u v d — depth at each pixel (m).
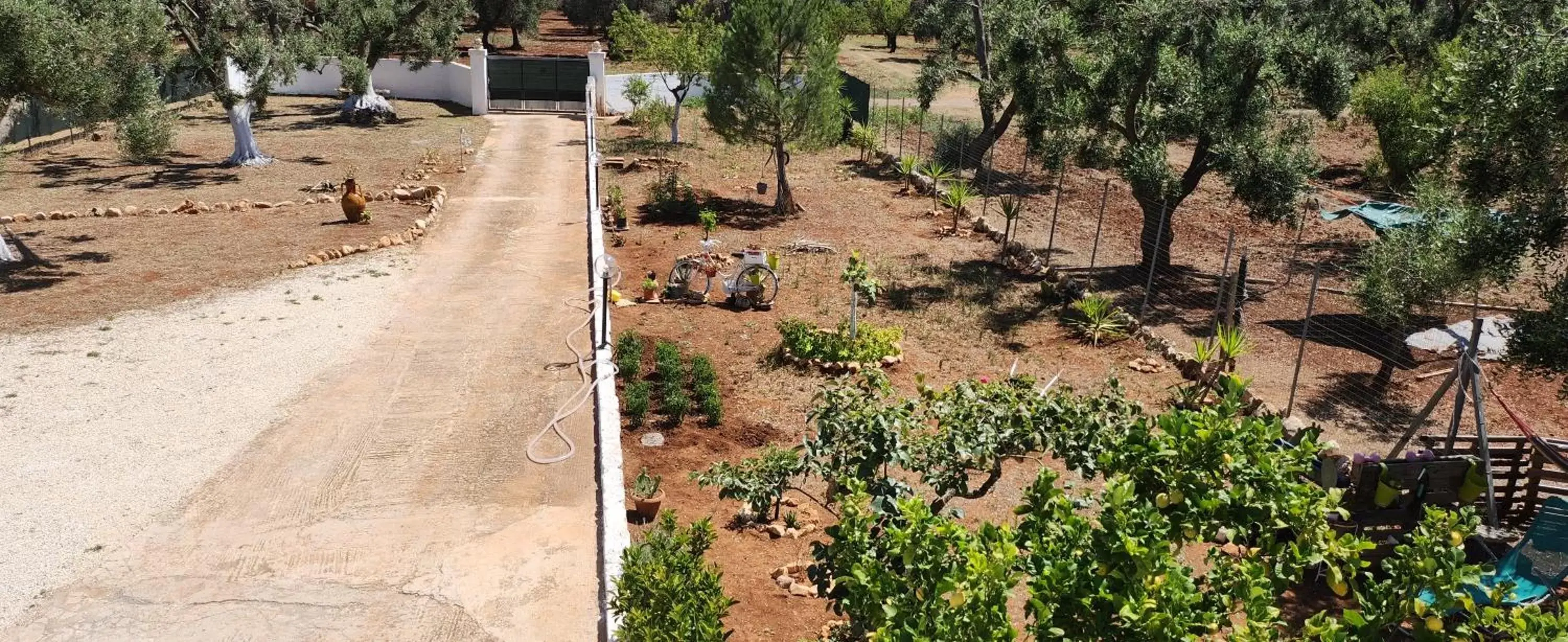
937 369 14.47
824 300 17.73
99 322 15.49
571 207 24.47
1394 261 13.67
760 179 28.98
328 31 34.94
